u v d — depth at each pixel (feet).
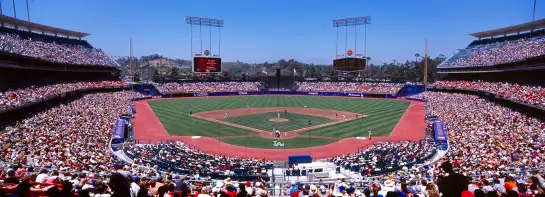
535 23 278.67
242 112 247.70
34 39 282.56
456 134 144.46
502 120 162.71
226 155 132.26
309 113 243.40
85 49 334.85
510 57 261.44
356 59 376.68
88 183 46.96
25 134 127.85
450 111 211.82
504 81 268.41
